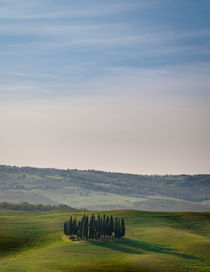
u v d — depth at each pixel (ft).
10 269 321.11
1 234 445.37
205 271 334.85
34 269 322.55
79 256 365.20
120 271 322.14
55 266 332.39
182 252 401.90
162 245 427.74
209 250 406.21
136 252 388.98
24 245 416.46
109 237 443.73
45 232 466.70
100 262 346.33
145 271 324.80
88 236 438.40
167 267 338.34
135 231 485.56
